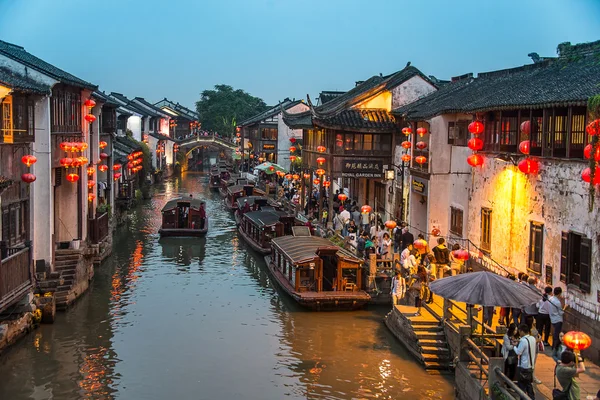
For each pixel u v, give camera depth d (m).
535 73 23.88
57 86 25.62
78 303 25.28
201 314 24.19
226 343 21.00
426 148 28.27
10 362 19.08
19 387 17.42
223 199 61.53
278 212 39.28
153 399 16.88
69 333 21.73
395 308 21.41
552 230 18.44
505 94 21.83
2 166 20.11
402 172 30.77
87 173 30.08
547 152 18.80
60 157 26.00
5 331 19.41
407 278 22.62
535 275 19.41
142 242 38.91
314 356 19.78
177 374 18.48
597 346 15.86
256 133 75.88
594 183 15.30
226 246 38.03
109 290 27.38
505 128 21.80
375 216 33.72
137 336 21.64
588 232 16.47
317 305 24.16
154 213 51.19
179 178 86.44
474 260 23.95
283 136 70.38
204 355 19.97
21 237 21.95
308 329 22.33
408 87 35.31
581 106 17.03
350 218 34.22
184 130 111.50
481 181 23.61
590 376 15.05
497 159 22.22
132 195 53.12
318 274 24.89
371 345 20.66
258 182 64.44
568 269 17.44
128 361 19.42
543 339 17.23
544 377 15.04
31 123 22.86
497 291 15.01
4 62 23.31
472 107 22.81
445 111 25.91
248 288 28.09
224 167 82.62
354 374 18.33
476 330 17.30
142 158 59.56
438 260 22.00
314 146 40.34
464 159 25.39
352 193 44.00
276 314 24.16
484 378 15.36
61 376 18.19
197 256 34.94
